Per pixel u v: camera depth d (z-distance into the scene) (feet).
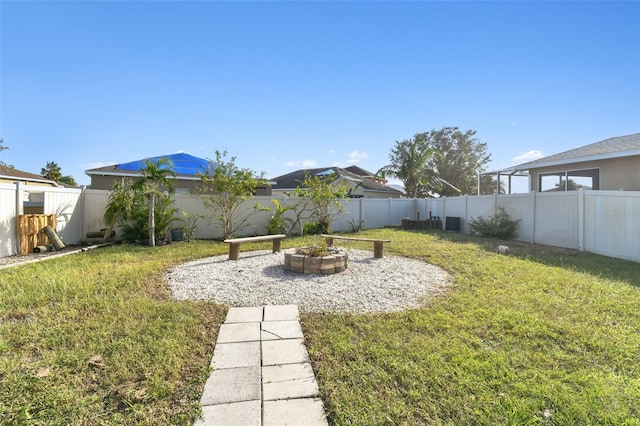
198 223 35.24
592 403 6.80
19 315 11.45
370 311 12.53
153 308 12.25
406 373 8.04
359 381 7.75
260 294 14.56
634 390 7.25
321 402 6.98
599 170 37.19
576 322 11.21
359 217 46.44
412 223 46.55
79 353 8.77
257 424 6.23
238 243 21.80
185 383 7.61
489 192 100.89
